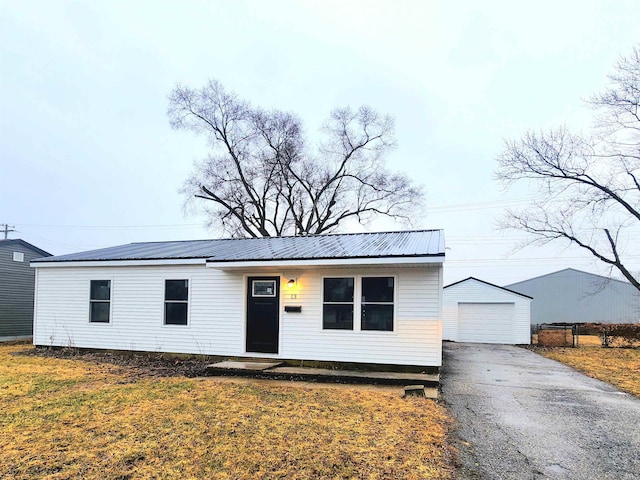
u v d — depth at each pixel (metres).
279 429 5.23
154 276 11.28
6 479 3.76
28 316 17.69
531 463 4.38
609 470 4.23
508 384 8.75
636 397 7.61
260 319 10.28
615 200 18.17
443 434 5.21
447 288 21.22
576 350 16.78
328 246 10.78
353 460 4.31
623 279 32.16
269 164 29.11
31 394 6.88
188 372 9.12
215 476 3.90
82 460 4.20
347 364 9.35
